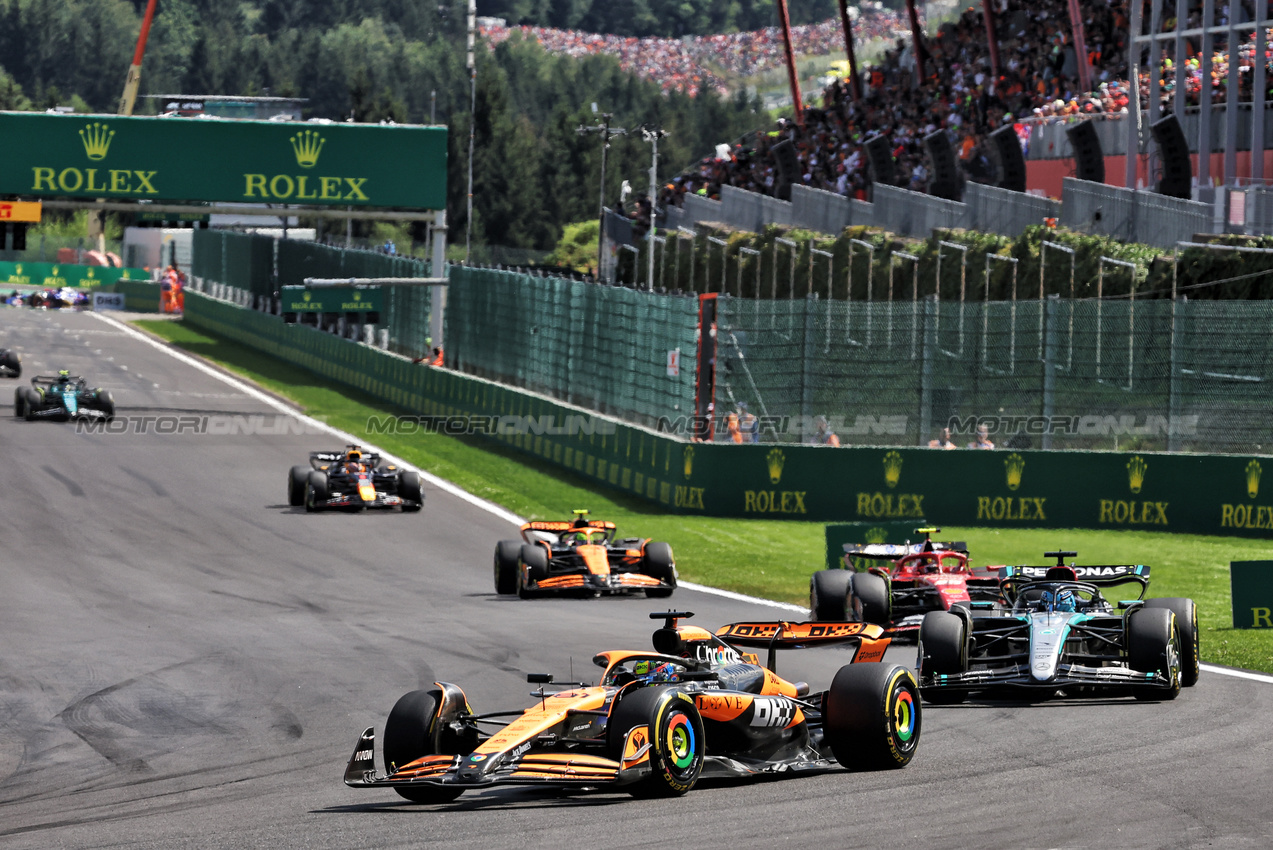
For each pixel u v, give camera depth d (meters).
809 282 171.38
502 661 64.50
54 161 188.50
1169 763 40.19
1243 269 121.94
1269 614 72.56
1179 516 113.19
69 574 94.38
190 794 41.12
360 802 38.66
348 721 52.41
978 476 118.19
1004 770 39.62
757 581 95.88
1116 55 186.38
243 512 123.69
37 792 42.44
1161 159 141.50
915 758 41.88
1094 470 115.50
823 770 40.59
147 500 127.50
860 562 80.31
